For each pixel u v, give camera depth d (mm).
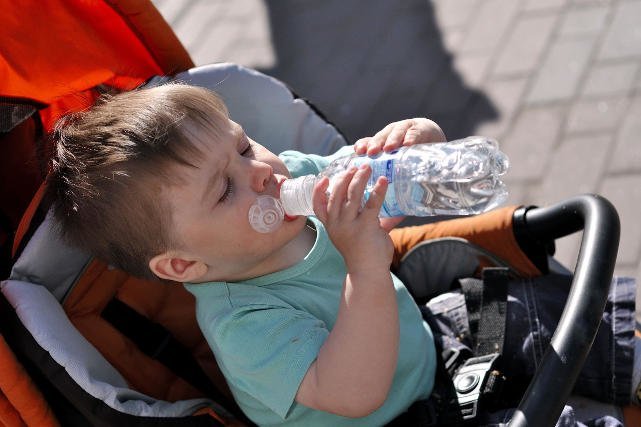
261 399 1685
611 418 1694
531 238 1976
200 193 1633
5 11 1840
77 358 1662
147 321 1965
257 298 1757
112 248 1729
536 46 4277
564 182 3537
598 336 1816
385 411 1817
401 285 1951
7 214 2049
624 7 4371
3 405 1661
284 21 4879
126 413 1656
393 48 4500
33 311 1687
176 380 1961
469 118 3965
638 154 3562
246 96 2135
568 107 3879
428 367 1893
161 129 1645
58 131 1818
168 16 5164
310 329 1687
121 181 1640
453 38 4465
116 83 2043
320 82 4395
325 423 1767
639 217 3303
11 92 1846
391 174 1802
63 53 1891
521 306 1906
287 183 1667
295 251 1860
